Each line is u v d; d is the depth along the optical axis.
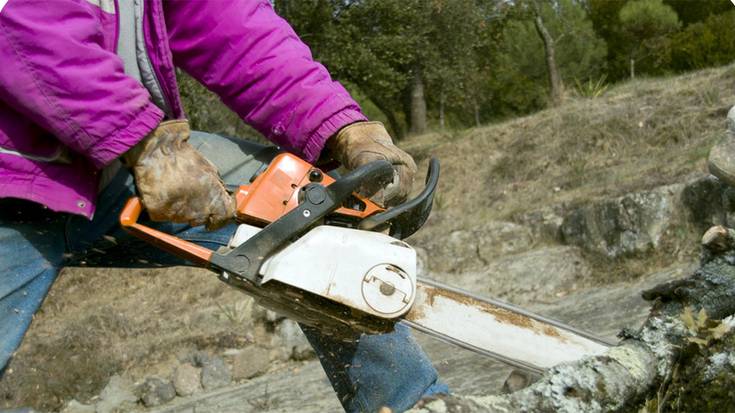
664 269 6.57
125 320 7.30
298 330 6.47
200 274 8.65
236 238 1.71
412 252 1.68
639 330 1.79
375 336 1.98
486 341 1.77
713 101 9.26
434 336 1.75
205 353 6.45
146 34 1.76
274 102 1.90
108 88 1.57
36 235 1.78
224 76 1.92
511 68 21.59
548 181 9.34
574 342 1.81
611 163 9.09
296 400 5.03
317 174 1.78
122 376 6.56
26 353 6.81
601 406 1.55
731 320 1.74
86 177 1.72
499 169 10.28
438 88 16.17
